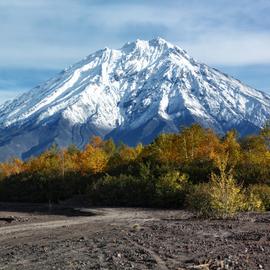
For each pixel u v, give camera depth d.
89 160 67.44
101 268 11.54
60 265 12.12
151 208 42.47
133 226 22.05
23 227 25.44
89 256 13.35
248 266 11.44
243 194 30.72
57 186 64.06
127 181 49.66
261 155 53.22
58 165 72.69
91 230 21.19
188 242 15.67
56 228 23.55
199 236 17.33
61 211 44.28
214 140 59.78
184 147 57.50
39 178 66.75
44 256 13.69
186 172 49.91
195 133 59.75
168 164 54.44
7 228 25.12
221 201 25.22
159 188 44.72
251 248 14.17
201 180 48.12
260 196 33.31
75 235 19.19
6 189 68.25
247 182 45.59
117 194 48.94
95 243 15.98
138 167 57.41
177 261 12.27
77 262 12.48
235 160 51.28
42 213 42.44
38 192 65.19
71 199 54.81
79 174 65.75
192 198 26.80
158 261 12.27
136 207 44.47
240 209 28.59
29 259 13.33
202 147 58.56
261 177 45.94
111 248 14.66
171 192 43.53
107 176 53.53
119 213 37.44
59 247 15.33
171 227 20.62
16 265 12.45
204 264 11.64
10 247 16.42
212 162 50.91
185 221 24.31
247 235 17.20
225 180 26.12
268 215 25.95
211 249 14.07
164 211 37.47
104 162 66.38
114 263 12.12
